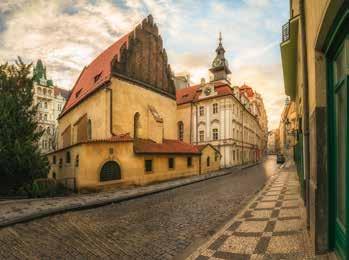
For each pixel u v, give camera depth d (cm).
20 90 1605
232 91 4044
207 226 790
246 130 4859
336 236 443
